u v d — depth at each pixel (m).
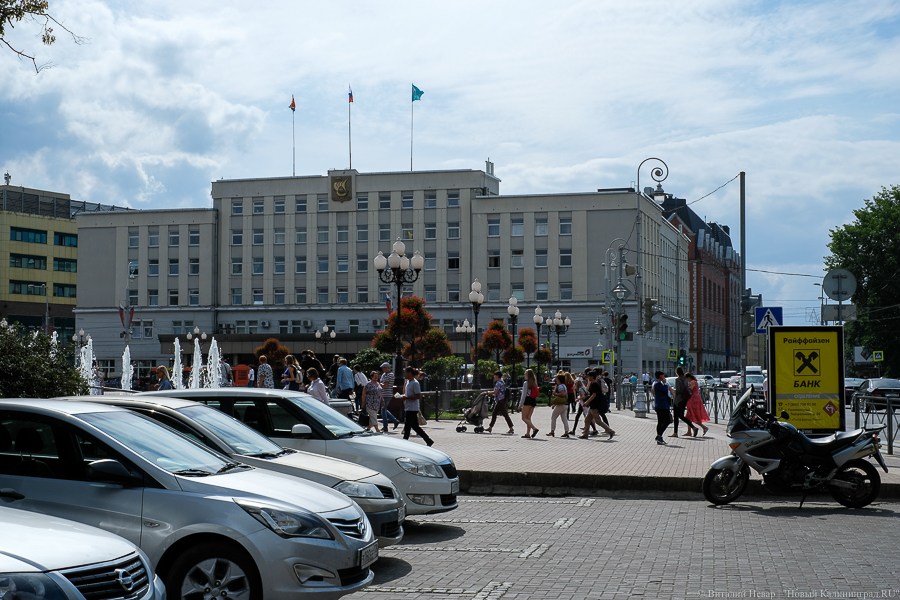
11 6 13.77
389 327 51.00
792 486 12.77
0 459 7.02
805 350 17.30
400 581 8.33
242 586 6.59
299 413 10.92
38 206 106.00
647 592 7.76
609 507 13.25
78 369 17.06
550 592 7.80
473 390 38.34
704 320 121.75
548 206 81.06
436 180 83.12
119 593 5.04
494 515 12.49
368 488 8.98
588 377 38.81
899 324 66.12
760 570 8.62
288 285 85.00
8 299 98.88
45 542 5.04
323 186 84.94
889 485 13.77
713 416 35.72
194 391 11.00
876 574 8.41
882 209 67.44
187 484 6.84
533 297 80.94
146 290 87.00
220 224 86.75
